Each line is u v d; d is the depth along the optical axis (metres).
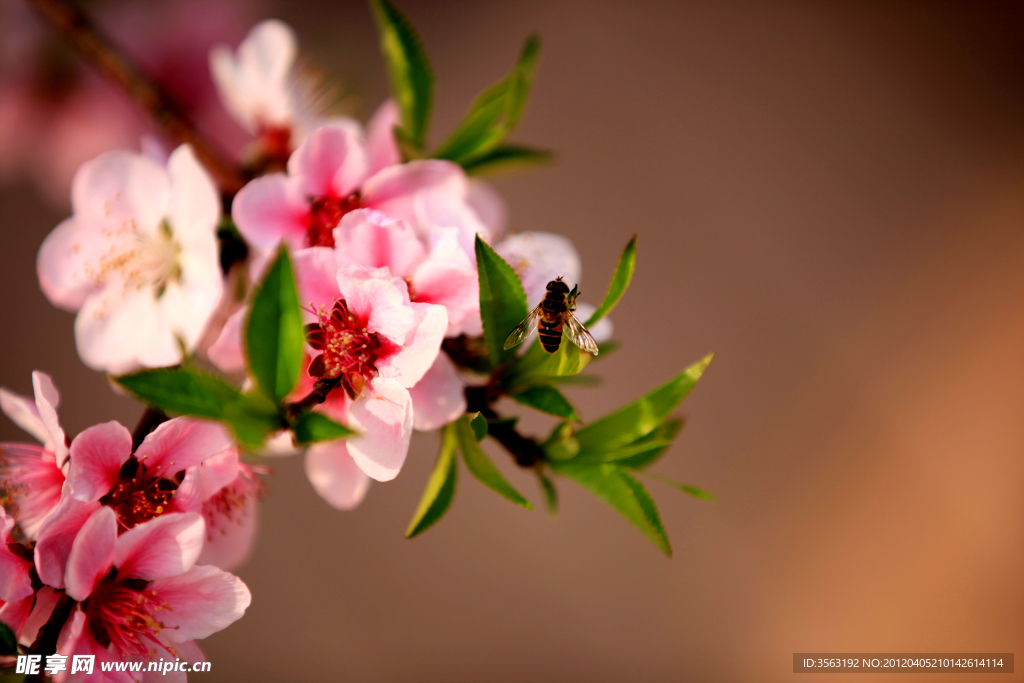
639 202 1.03
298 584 0.90
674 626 0.92
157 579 0.41
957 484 0.97
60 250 0.44
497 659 0.90
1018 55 1.15
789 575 0.94
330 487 0.43
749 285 1.02
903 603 0.93
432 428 0.42
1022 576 0.93
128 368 0.44
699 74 1.09
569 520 0.95
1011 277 1.05
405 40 0.44
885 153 1.10
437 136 0.97
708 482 0.97
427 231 0.42
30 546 0.41
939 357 1.02
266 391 0.40
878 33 1.16
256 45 0.49
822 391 1.00
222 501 0.43
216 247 0.43
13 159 0.57
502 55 1.02
